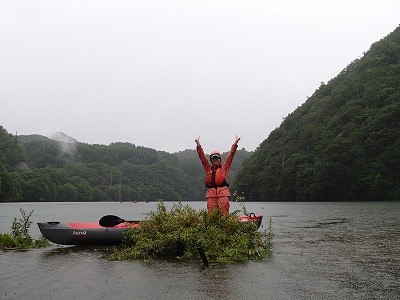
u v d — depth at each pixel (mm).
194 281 4777
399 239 9367
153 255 6855
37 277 5020
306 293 4184
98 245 8188
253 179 87562
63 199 116188
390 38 101000
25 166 122562
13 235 9578
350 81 92812
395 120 67375
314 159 74375
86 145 182750
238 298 3986
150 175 168250
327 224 15109
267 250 7340
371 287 4449
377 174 61688
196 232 7098
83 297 4031
